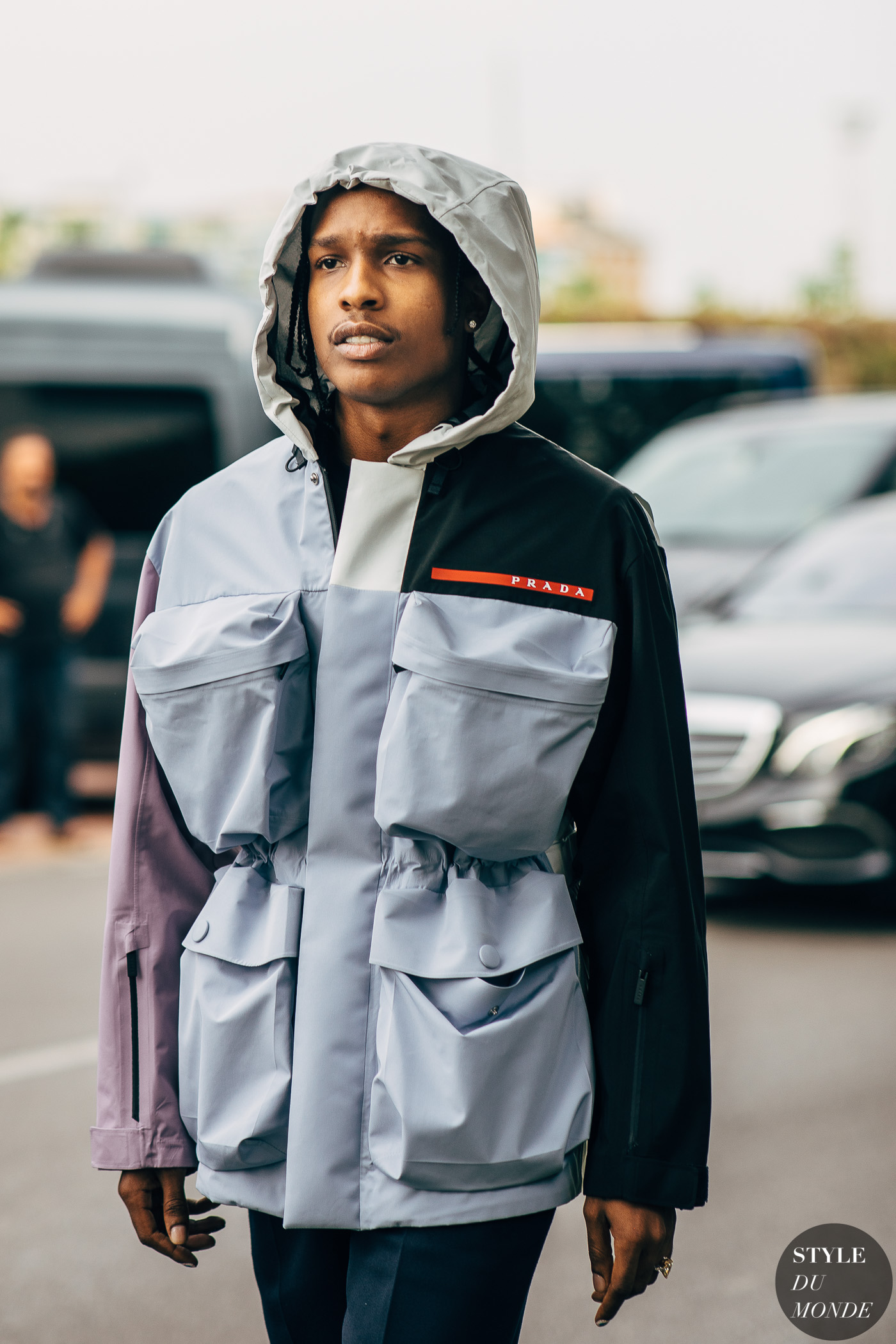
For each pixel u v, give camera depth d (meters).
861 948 6.12
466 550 1.80
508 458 1.84
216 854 1.95
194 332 10.62
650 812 1.78
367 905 1.78
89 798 10.54
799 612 7.73
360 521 1.82
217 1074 1.79
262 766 1.78
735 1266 3.42
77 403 10.57
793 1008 5.29
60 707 9.06
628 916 1.79
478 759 1.71
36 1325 3.22
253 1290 3.39
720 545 9.79
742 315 28.09
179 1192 1.93
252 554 1.89
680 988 1.77
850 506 9.74
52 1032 5.18
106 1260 3.53
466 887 1.76
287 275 1.91
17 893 7.56
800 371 15.74
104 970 1.93
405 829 1.73
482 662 1.71
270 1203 1.78
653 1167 1.75
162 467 10.55
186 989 1.86
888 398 11.44
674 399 15.41
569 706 1.72
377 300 1.80
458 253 1.84
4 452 10.49
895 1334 3.12
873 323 28.95
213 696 1.80
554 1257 3.58
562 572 1.79
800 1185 3.81
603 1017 1.79
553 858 1.87
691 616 8.00
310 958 1.77
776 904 6.92
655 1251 1.78
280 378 1.90
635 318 26.91
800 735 6.58
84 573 9.18
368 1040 1.75
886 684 6.67
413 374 1.83
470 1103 1.68
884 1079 4.57
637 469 10.79
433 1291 1.71
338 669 1.80
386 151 1.79
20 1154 4.12
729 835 6.63
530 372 1.82
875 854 6.54
